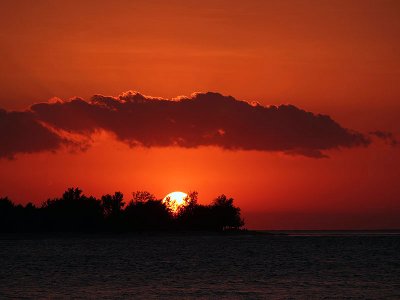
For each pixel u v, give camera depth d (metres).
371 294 182.50
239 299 173.75
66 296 177.62
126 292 186.50
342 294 182.50
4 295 178.62
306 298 175.12
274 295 180.62
